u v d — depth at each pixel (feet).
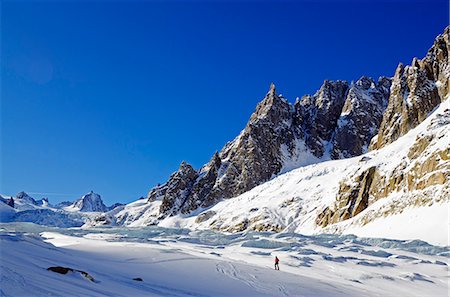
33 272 63.93
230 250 216.54
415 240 253.44
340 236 289.94
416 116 564.30
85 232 333.42
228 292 92.02
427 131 407.03
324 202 495.00
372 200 413.18
